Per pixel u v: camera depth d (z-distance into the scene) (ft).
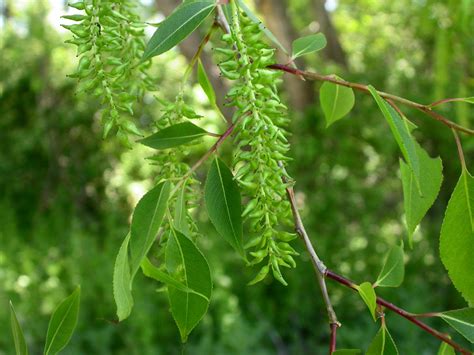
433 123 17.21
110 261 16.94
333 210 18.63
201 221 17.26
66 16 3.31
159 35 3.19
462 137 11.51
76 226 19.93
